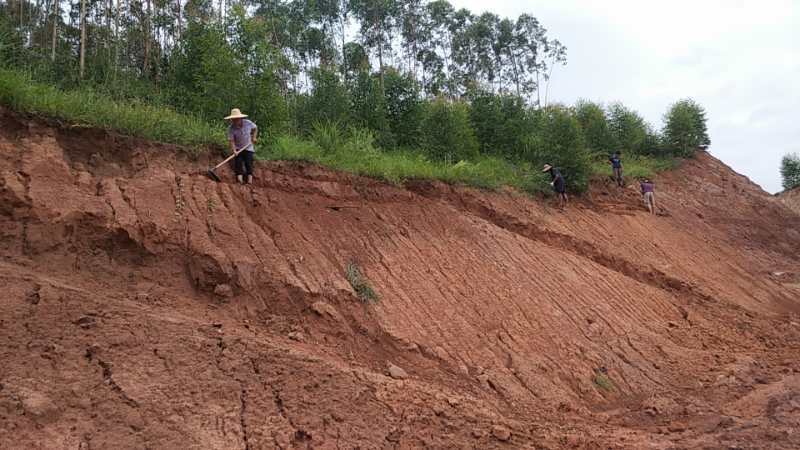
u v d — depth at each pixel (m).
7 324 4.62
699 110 26.89
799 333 12.48
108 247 6.18
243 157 8.33
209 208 7.33
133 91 11.27
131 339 4.98
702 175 24.22
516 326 8.49
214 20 14.43
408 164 12.13
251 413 4.74
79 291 5.37
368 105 15.09
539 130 17.84
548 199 15.23
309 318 6.73
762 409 7.45
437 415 5.71
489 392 6.80
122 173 7.33
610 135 22.33
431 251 9.35
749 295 15.02
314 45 24.95
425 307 7.92
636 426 6.86
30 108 6.98
